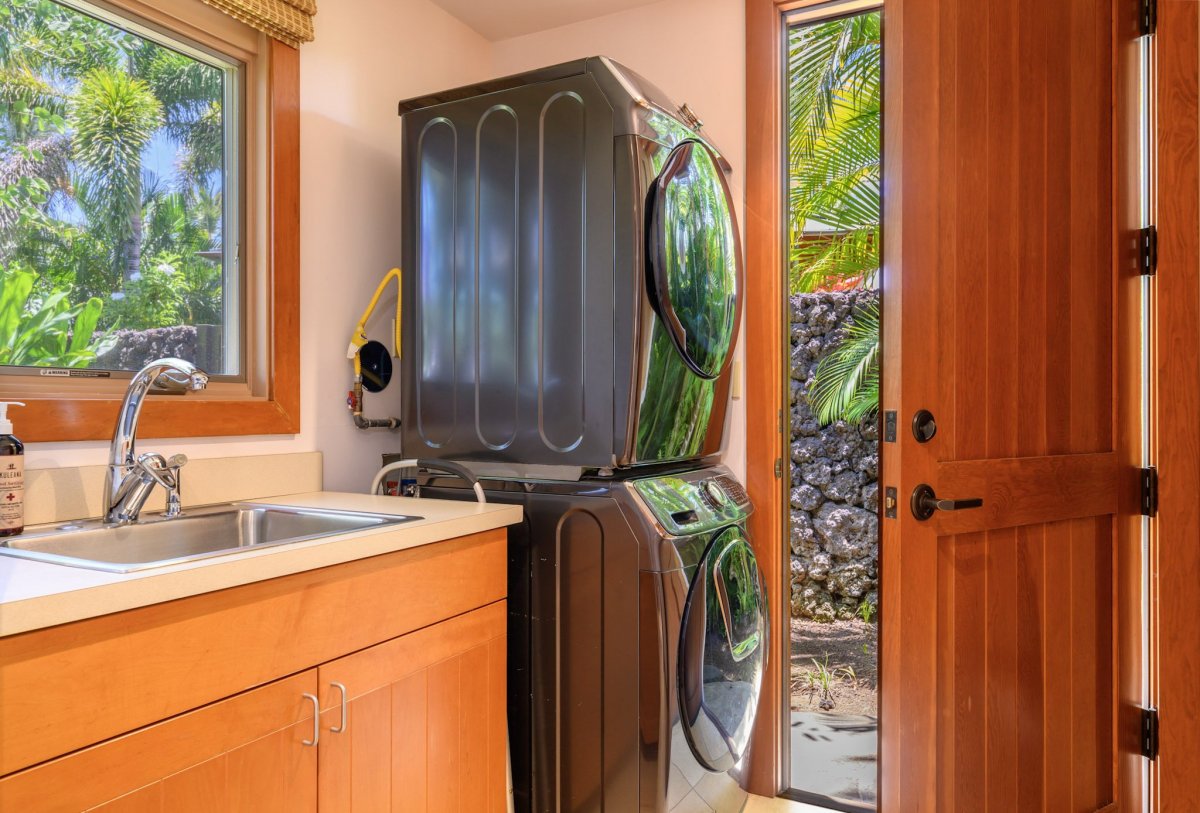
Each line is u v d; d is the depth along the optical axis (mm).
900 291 1672
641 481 1784
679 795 1710
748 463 2406
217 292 1912
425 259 2037
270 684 1170
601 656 1739
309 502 1788
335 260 2139
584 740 1762
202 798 1070
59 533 1349
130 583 973
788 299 2467
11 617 854
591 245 1778
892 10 1705
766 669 2279
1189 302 2035
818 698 3135
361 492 2213
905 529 1659
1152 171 2090
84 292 1637
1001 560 1823
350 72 2189
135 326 1732
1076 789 1960
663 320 1798
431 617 1489
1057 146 1943
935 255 1700
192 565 1062
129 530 1476
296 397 1993
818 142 3307
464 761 1577
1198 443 2020
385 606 1381
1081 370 1986
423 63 2463
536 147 1860
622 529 1714
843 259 3498
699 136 2041
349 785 1303
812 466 3705
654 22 2531
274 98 1940
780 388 2418
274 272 1938
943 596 1713
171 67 1810
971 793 1741
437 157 2023
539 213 1854
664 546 1679
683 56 2488
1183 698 2023
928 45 1705
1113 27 2062
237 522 1710
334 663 1277
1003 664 1818
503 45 2779
